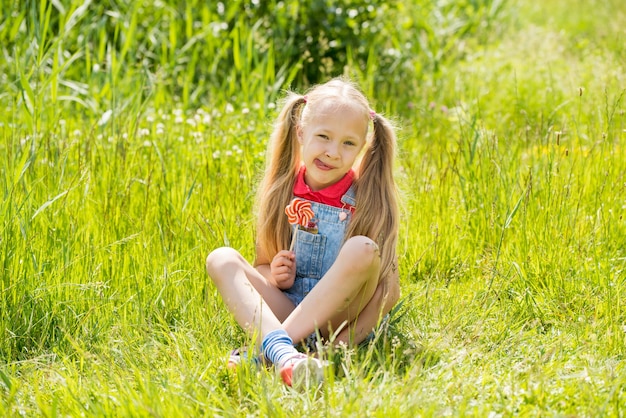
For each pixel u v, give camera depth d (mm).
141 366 2887
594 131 4980
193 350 2979
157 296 3424
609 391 2512
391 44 7500
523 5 10344
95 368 2684
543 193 4176
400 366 2848
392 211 3197
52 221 3713
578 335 3072
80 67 6637
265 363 2828
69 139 4824
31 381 2830
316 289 2895
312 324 2873
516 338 3023
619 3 10367
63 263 3441
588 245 3799
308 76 6992
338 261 2867
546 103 6102
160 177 4371
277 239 3322
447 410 2420
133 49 6582
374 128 3244
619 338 2967
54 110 5160
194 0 7016
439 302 3400
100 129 5250
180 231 3869
